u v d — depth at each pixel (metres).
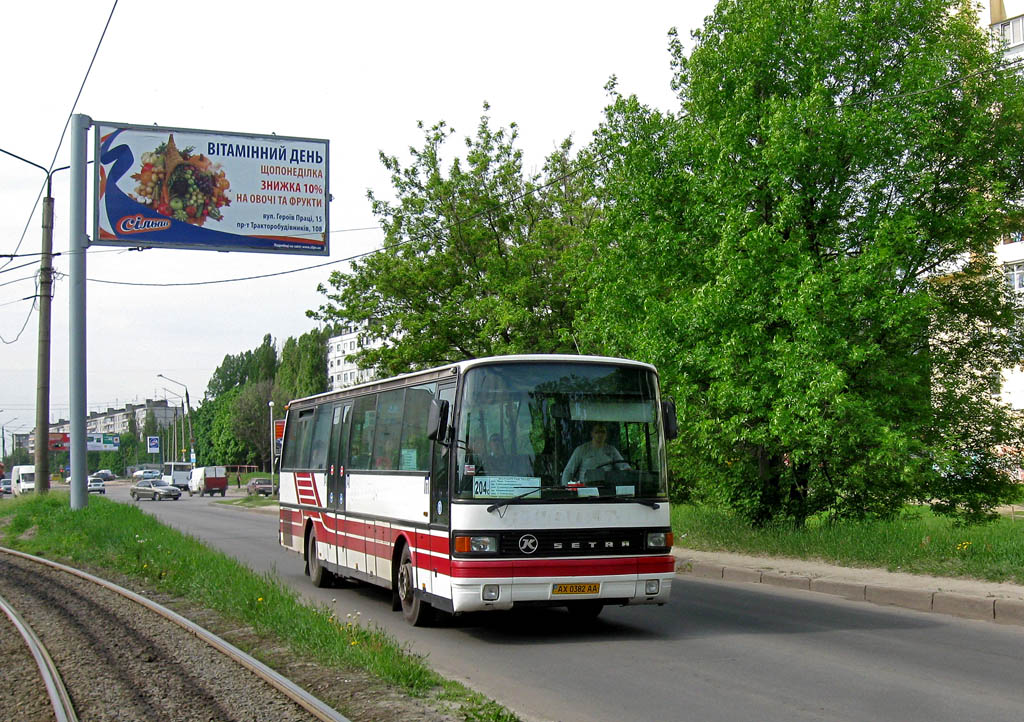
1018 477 20.12
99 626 11.27
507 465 10.11
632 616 11.99
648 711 7.14
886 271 16.73
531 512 10.00
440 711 7.00
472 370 10.38
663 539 10.41
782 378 16.42
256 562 19.28
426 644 10.17
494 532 9.88
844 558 15.69
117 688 8.12
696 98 18.98
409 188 33.00
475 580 9.76
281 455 18.52
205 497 73.06
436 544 10.44
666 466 10.70
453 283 32.16
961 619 11.41
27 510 27.64
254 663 8.66
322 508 15.46
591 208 31.44
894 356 17.62
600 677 8.38
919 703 7.25
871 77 18.23
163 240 24.31
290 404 18.25
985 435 19.39
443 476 10.39
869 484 18.67
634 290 19.03
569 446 10.33
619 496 10.32
